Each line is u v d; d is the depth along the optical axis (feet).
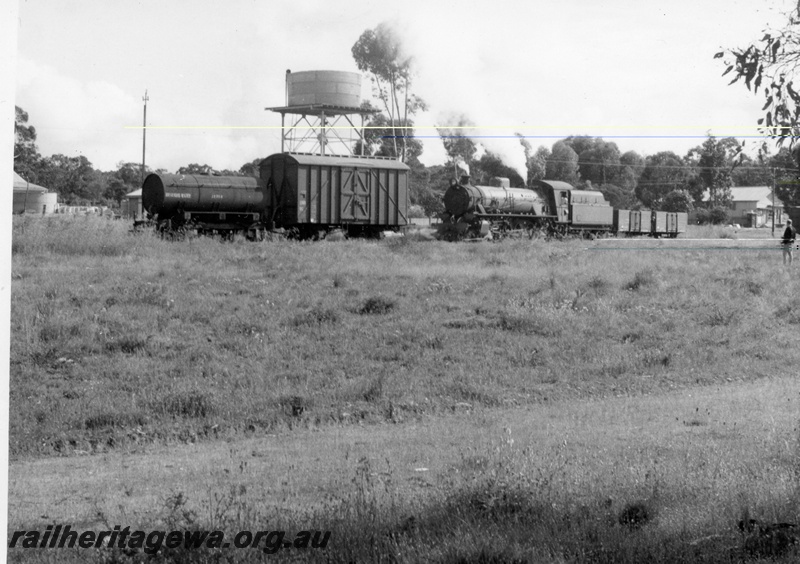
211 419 40.93
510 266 98.12
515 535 20.72
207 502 25.45
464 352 56.03
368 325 61.00
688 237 183.21
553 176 278.46
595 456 30.37
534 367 54.19
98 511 23.88
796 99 21.07
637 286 84.12
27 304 58.70
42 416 39.93
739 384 52.16
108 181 289.12
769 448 30.73
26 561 20.51
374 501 22.91
